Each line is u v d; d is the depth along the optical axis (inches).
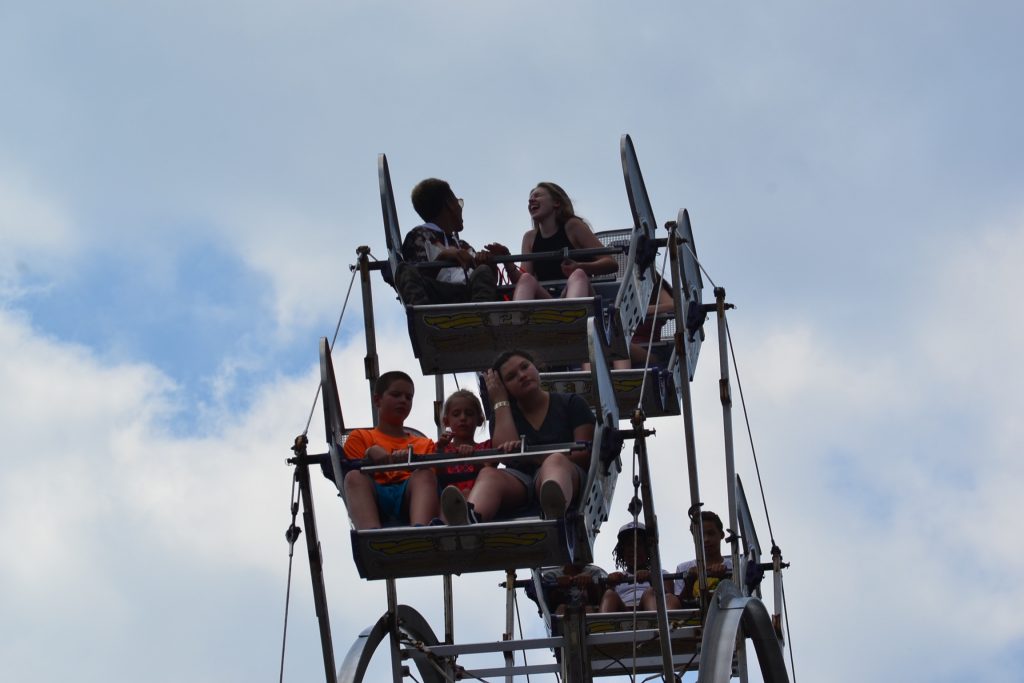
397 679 567.5
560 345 548.7
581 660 578.2
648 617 582.6
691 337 647.1
